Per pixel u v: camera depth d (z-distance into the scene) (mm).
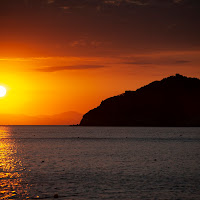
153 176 59781
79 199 43469
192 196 44781
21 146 145875
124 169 69000
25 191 47781
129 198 43938
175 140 195625
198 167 71750
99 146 144375
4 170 68125
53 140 199500
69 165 76062
